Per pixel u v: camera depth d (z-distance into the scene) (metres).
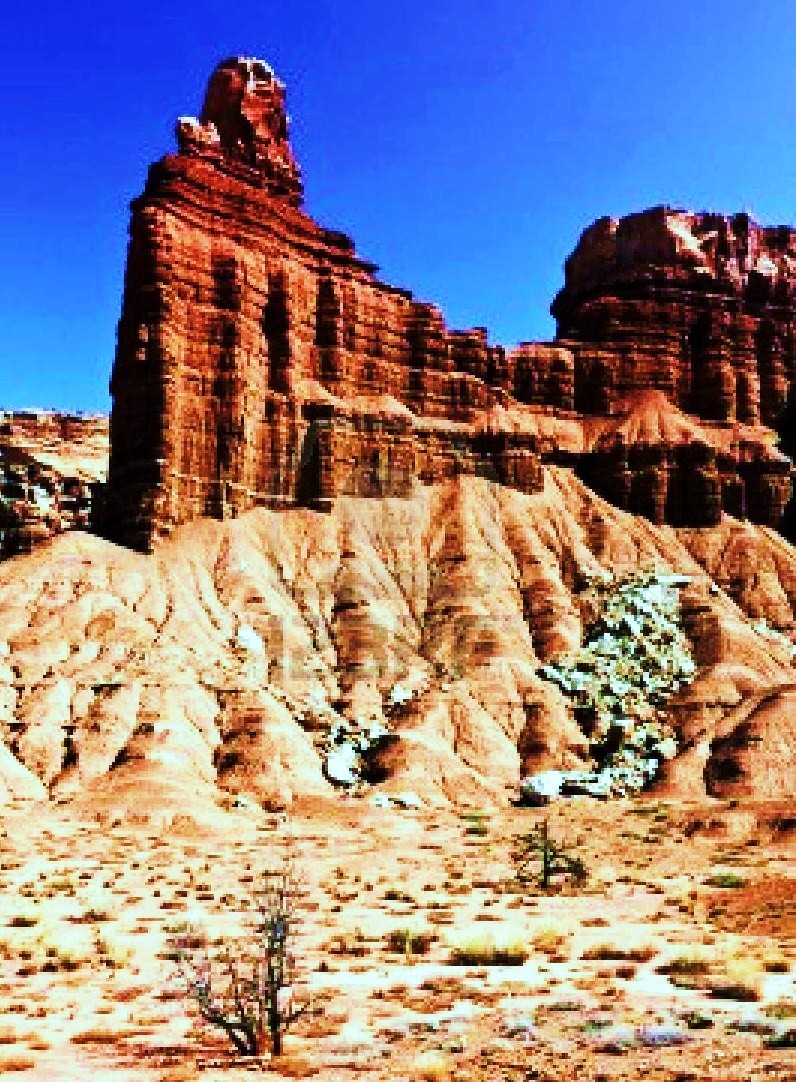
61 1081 17.80
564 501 125.94
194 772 78.56
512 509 121.88
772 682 102.12
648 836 71.06
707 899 46.94
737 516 130.12
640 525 126.19
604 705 99.06
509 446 125.25
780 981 26.42
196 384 107.81
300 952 33.97
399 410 121.62
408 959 32.12
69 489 122.62
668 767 89.75
